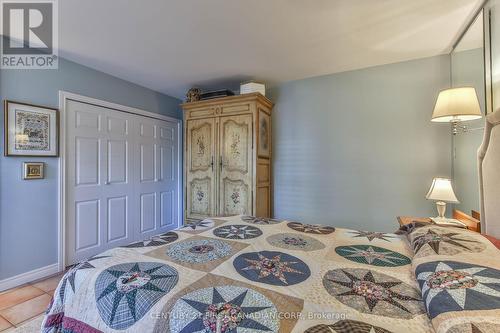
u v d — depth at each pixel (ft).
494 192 4.68
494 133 4.72
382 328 2.20
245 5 5.71
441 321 2.09
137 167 11.16
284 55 8.27
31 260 7.72
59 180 8.35
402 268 3.51
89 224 9.30
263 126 10.42
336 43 7.49
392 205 8.98
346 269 3.47
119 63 8.84
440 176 8.32
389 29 6.73
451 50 7.93
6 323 5.71
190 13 6.00
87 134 9.19
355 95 9.52
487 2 5.61
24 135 7.48
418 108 8.60
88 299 3.07
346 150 9.70
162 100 12.36
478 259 3.01
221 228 5.68
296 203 10.64
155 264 3.56
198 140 10.99
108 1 5.54
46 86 8.00
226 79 10.42
